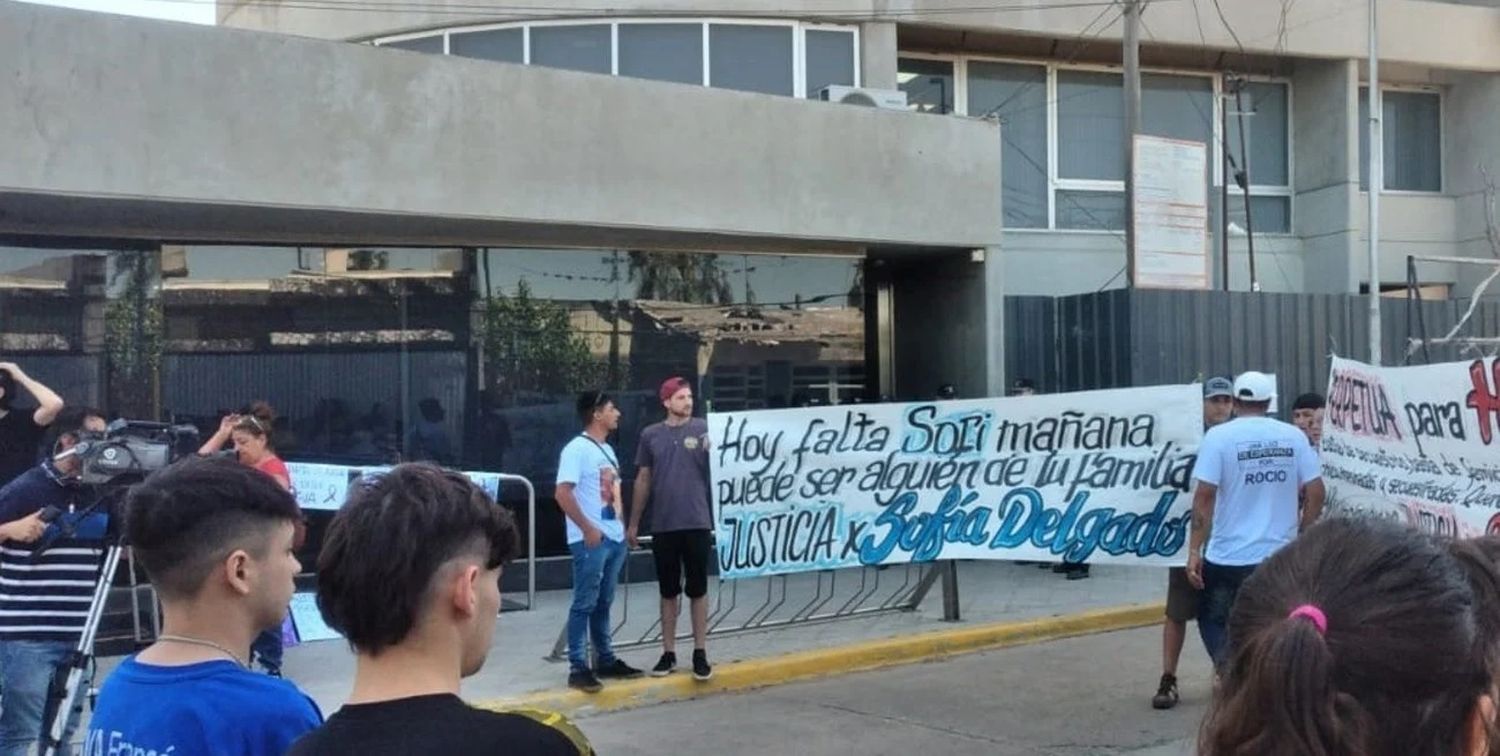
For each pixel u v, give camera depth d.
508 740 1.95
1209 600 7.12
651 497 8.48
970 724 7.56
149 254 10.46
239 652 2.66
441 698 2.02
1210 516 7.11
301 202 9.70
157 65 9.16
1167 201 13.80
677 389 8.43
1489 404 6.72
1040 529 9.16
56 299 10.11
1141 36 17.06
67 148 8.84
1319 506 7.04
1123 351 13.32
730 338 12.77
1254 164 18.67
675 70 14.42
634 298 12.34
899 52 16.64
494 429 11.72
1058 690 8.40
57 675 5.11
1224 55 18.00
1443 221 19.33
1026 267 17.06
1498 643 1.67
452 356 11.59
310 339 11.05
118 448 5.03
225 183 9.41
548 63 14.30
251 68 9.50
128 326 10.37
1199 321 13.62
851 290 13.37
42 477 5.07
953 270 13.45
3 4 8.62
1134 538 8.84
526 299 11.88
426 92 10.21
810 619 10.23
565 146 10.82
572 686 8.11
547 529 11.95
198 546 2.59
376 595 2.04
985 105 17.19
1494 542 1.93
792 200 11.91
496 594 2.22
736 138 11.63
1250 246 16.88
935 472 9.41
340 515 2.13
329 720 2.04
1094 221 17.62
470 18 14.31
